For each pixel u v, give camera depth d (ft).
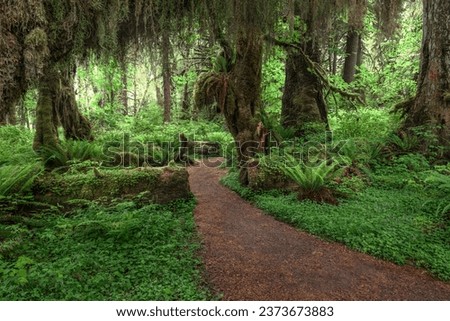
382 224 19.04
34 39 18.47
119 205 19.85
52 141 27.07
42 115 27.45
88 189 21.85
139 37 27.99
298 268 15.39
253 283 14.03
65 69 26.14
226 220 21.26
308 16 32.60
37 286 12.90
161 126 57.41
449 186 19.20
